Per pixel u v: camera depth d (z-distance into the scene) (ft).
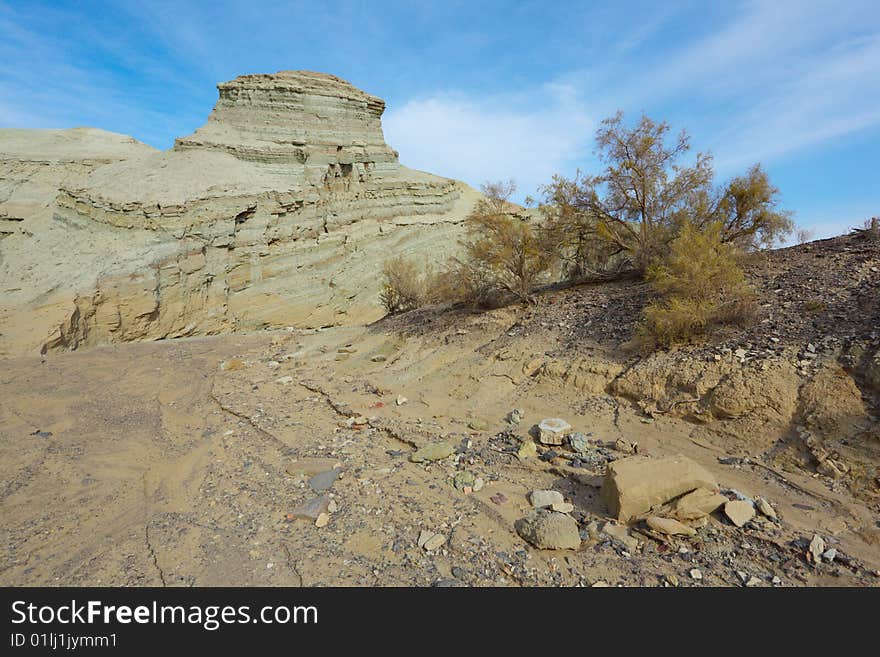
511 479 20.58
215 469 24.29
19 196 94.79
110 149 128.26
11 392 39.88
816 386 20.43
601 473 20.01
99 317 67.56
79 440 29.45
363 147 115.03
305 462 23.86
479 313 45.21
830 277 29.35
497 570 14.67
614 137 40.24
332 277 95.66
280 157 100.22
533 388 30.17
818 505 16.26
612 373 27.86
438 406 30.83
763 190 36.83
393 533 17.06
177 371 46.57
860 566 13.35
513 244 42.06
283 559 16.10
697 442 21.39
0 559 17.26
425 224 112.57
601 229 41.55
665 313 27.27
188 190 81.76
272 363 47.83
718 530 15.47
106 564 16.61
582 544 15.56
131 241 74.69
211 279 80.23
